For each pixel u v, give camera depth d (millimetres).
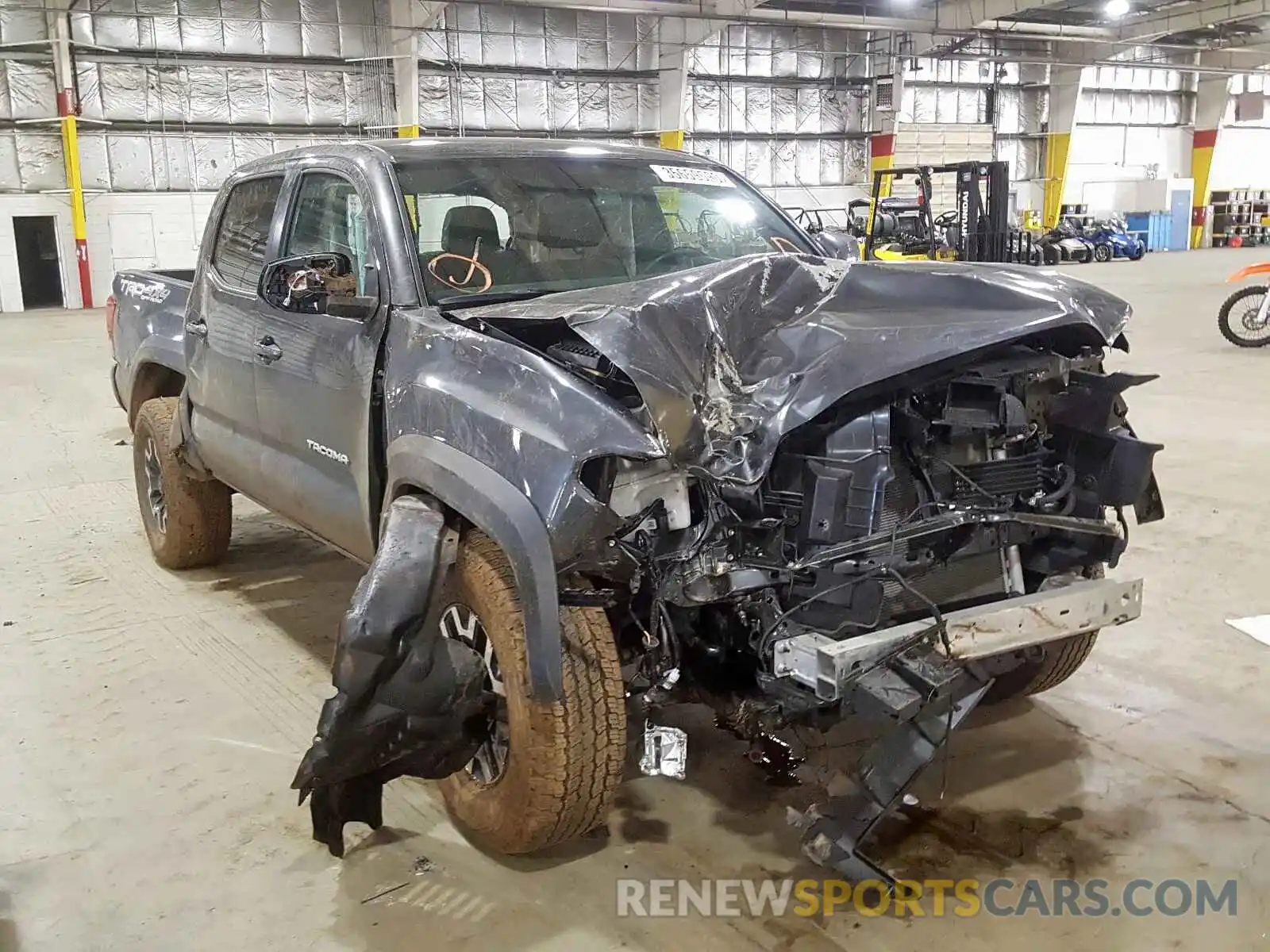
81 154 21562
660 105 26266
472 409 2605
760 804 3021
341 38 23094
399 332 2990
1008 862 2734
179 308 4680
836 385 2346
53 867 2752
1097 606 2699
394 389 2912
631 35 25781
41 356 13398
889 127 29469
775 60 28141
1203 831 2848
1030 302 2586
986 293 2652
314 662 4000
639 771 3203
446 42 23750
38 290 21922
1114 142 35906
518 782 2555
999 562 2859
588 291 2861
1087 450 2885
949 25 27531
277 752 3336
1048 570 2932
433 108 23891
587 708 2500
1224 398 8695
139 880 2699
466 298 3115
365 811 2686
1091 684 3729
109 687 3805
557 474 2359
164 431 4715
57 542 5551
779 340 2551
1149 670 3822
